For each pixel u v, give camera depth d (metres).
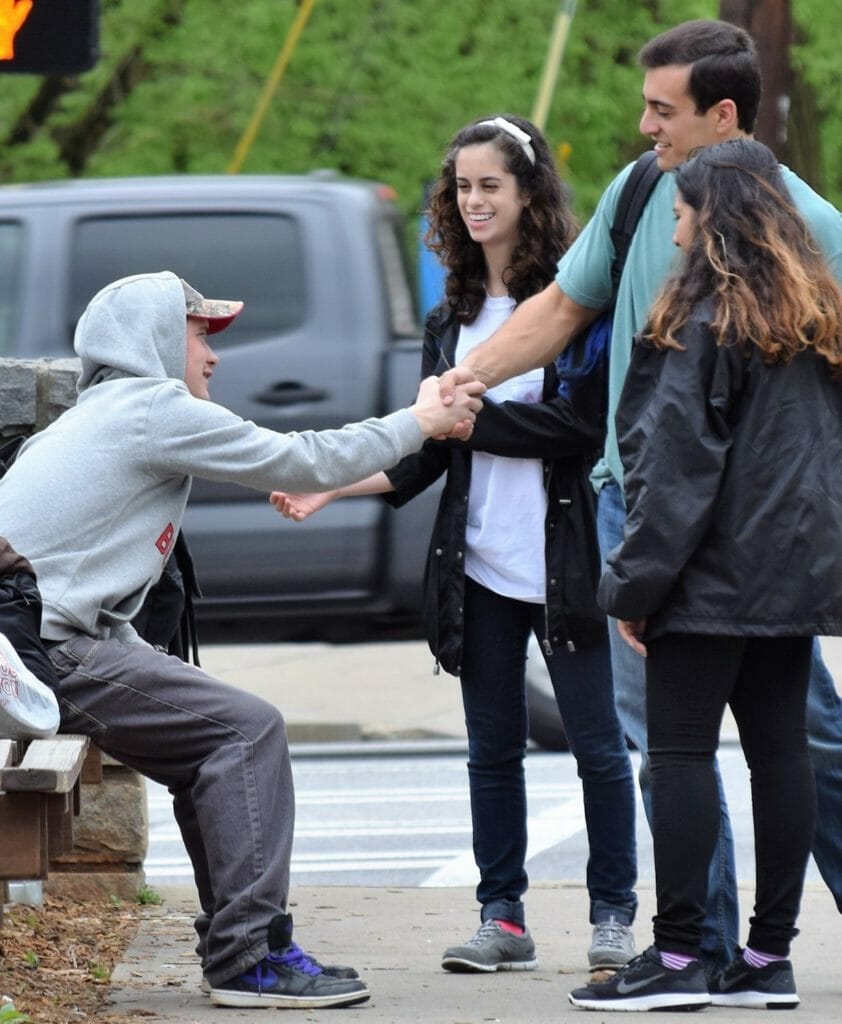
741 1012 10.80
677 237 10.71
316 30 48.12
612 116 48.50
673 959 10.80
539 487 12.46
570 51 48.69
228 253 24.59
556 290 12.20
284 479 11.13
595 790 12.46
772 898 10.91
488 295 12.84
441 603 12.52
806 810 10.79
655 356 10.41
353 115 48.22
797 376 10.33
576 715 12.42
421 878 18.59
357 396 24.25
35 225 24.59
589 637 12.37
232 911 10.95
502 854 12.62
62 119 47.09
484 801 12.63
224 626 25.02
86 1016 10.78
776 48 35.31
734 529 10.23
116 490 11.01
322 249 24.48
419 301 25.92
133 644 11.23
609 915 12.39
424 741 29.14
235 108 47.69
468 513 12.56
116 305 11.34
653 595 10.20
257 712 11.01
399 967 12.56
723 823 11.52
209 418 11.06
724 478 10.27
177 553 12.77
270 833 10.98
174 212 24.64
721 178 10.56
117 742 11.03
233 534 24.67
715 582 10.26
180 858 19.77
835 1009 10.96
